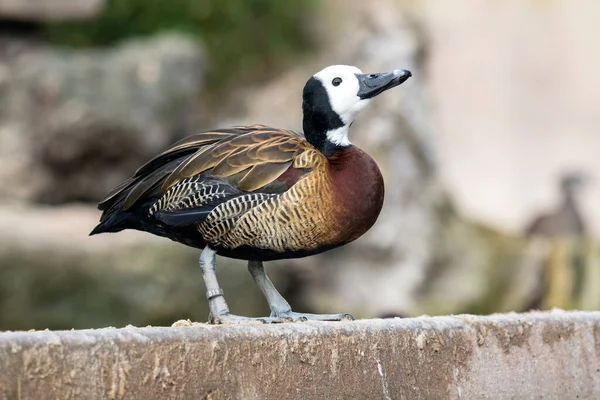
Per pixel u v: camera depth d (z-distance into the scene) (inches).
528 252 626.2
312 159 255.6
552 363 267.6
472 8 935.7
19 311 485.1
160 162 267.0
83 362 189.8
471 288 611.2
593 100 949.2
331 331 227.3
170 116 625.9
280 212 251.8
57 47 709.9
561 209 738.8
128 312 496.1
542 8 949.8
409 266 605.0
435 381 245.0
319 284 584.4
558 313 279.1
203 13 824.9
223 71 833.5
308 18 869.8
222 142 260.7
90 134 594.6
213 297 251.3
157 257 503.8
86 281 493.0
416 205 617.6
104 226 268.2
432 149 640.4
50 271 489.1
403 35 652.1
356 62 652.1
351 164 259.8
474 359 252.7
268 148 257.0
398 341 238.8
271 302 264.7
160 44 645.9
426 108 648.4
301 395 220.5
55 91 595.2
